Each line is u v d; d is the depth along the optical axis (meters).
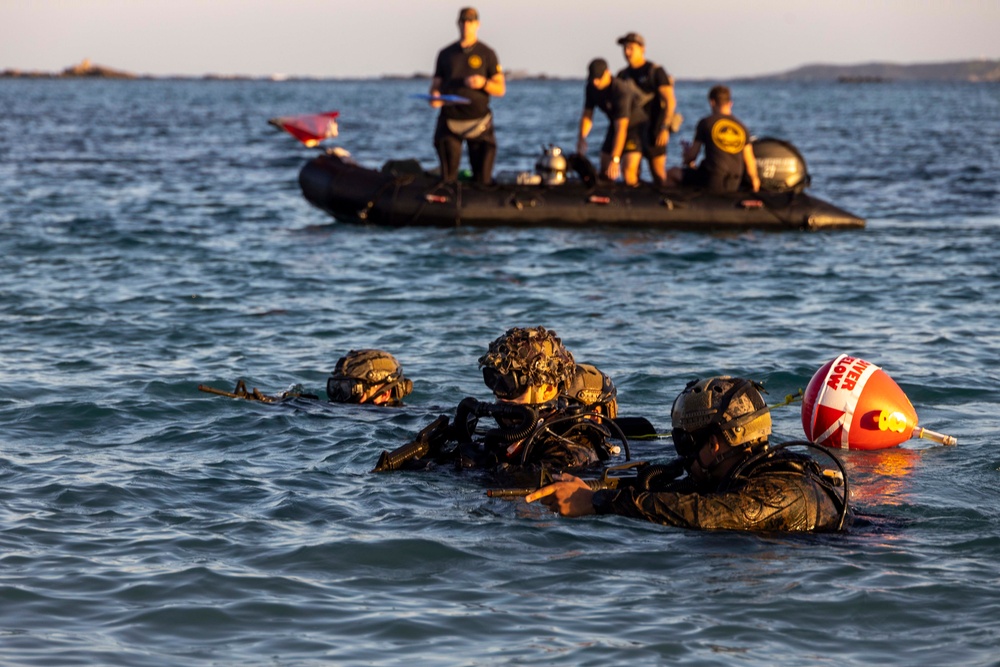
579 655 9.70
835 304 28.73
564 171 43.34
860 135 129.88
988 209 51.28
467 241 39.41
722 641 9.95
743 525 12.50
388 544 12.15
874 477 14.75
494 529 12.60
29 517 12.95
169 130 133.00
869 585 11.08
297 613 10.55
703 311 27.78
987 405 18.98
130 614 10.48
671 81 42.72
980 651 9.70
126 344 23.92
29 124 140.50
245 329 25.61
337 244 39.16
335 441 16.09
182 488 14.10
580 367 15.14
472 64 41.59
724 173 43.06
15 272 33.00
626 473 14.26
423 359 22.62
